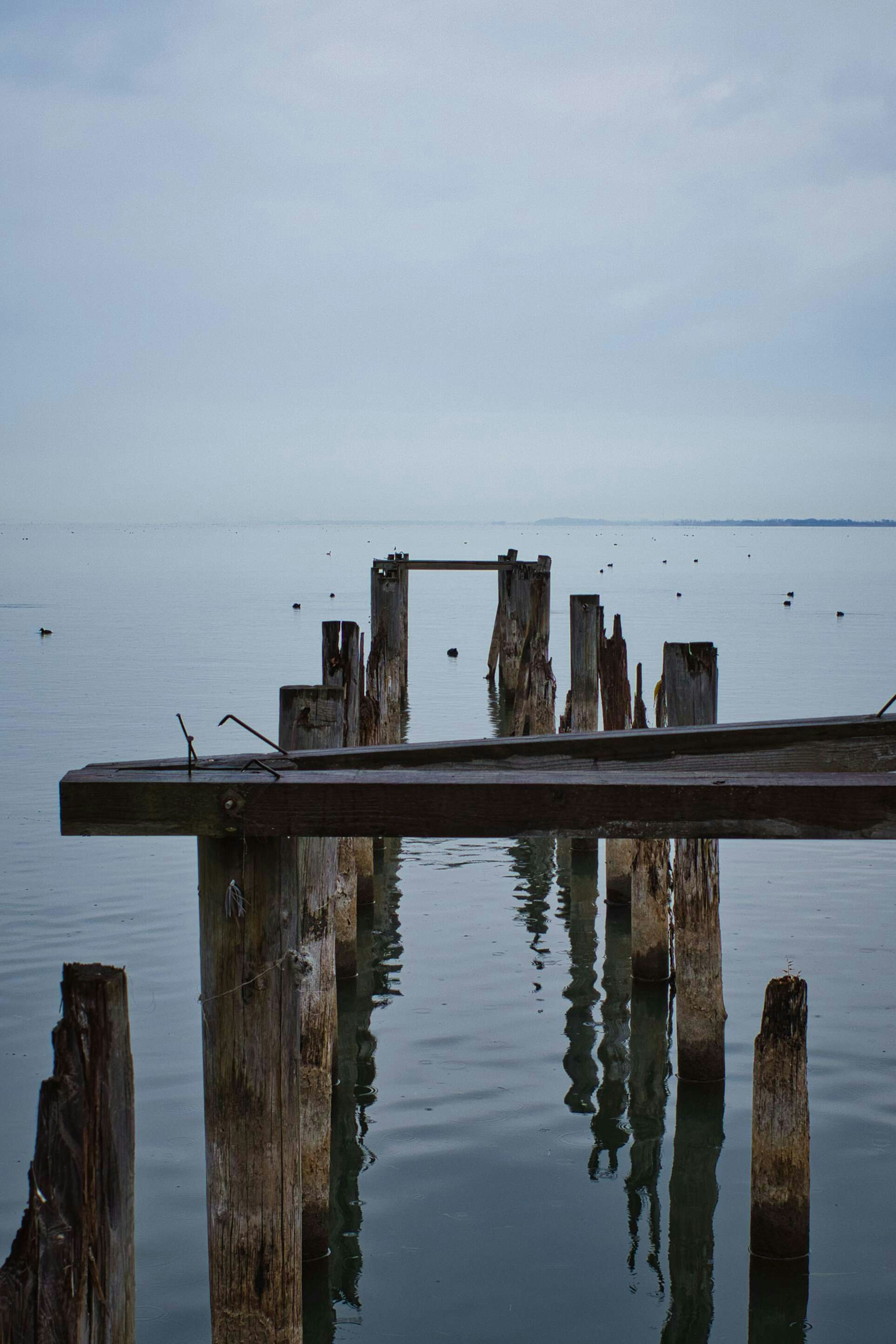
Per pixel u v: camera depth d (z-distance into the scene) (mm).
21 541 197500
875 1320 5984
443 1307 6098
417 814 3795
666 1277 6328
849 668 30281
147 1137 7426
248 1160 4059
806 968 10320
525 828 3791
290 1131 4070
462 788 3787
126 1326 3062
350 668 9648
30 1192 2988
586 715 14094
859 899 12273
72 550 143000
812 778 3822
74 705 24016
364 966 10781
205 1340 5719
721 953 8875
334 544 183375
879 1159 7285
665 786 3764
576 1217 6863
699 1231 6727
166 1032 8852
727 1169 7367
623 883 12242
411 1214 6859
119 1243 3014
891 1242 6551
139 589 65625
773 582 75312
